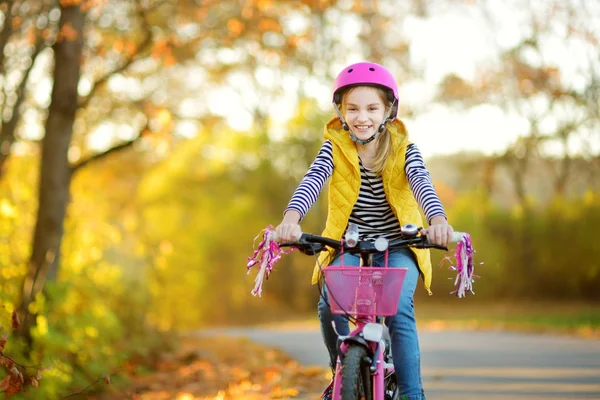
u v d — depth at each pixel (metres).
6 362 5.91
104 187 20.52
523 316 26.39
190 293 23.64
